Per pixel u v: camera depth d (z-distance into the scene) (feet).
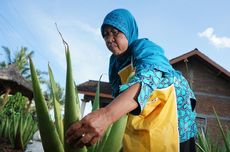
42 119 3.36
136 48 4.49
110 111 3.27
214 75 56.85
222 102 55.57
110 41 4.99
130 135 4.50
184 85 5.00
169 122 4.45
